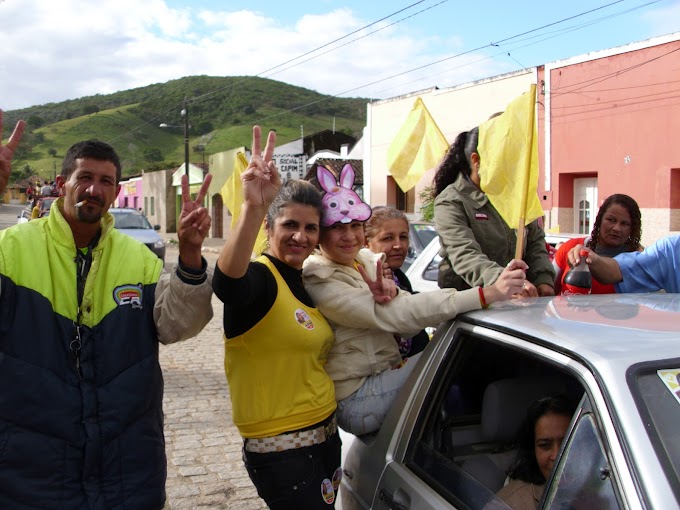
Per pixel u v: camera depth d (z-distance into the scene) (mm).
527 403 2461
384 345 2648
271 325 2350
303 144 35219
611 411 1574
